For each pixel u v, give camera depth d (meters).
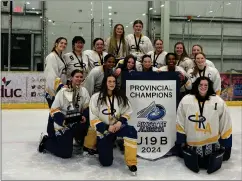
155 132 3.57
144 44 4.83
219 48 11.14
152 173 3.04
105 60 3.76
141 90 3.56
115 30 4.52
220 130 3.26
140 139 3.56
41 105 7.92
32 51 9.94
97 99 3.26
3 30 9.79
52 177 2.90
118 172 3.06
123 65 3.71
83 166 3.23
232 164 3.35
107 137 3.18
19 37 9.87
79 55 4.06
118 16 10.59
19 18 9.86
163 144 3.58
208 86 3.22
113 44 4.53
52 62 3.85
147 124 3.56
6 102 7.70
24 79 7.79
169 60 3.85
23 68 9.89
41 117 6.54
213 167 3.03
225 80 8.63
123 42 4.57
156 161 3.41
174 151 3.59
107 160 3.19
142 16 10.76
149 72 3.57
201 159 3.18
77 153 3.67
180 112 3.27
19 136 4.62
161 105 3.58
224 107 3.20
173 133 3.59
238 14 11.23
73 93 3.49
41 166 3.22
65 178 2.88
